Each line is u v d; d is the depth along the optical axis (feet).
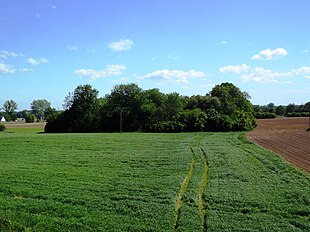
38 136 223.51
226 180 77.97
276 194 64.18
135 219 52.95
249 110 403.34
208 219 51.93
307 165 97.81
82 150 144.46
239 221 50.93
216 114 291.58
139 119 328.49
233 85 425.28
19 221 52.75
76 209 58.23
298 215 53.31
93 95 342.85
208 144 160.35
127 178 83.25
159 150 140.15
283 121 394.73
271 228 47.88
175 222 52.54
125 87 338.13
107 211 57.41
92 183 77.61
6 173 90.58
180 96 371.76
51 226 50.70
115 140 188.14
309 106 592.60
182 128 282.97
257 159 107.76
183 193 69.21
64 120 334.03
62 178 83.71
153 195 66.69
